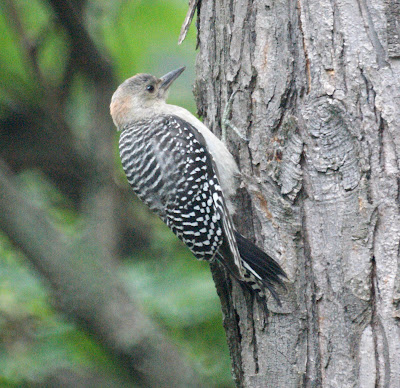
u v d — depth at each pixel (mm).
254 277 8633
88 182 15109
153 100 10969
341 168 8219
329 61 8352
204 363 12461
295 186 8453
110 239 14109
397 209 7918
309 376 8289
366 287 7934
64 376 12352
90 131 15086
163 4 15219
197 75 9953
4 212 12109
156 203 10031
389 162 8008
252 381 8773
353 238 8070
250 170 9070
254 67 8938
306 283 8383
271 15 8812
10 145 15641
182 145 9734
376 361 7828
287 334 8445
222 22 9438
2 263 13359
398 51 8117
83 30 14375
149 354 12000
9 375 11914
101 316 12086
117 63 15477
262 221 8797
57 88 15430
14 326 12570
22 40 14789
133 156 10227
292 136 8500
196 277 13273
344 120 8211
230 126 9281
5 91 15453
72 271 12227
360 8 8320
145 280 13422
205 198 9422
